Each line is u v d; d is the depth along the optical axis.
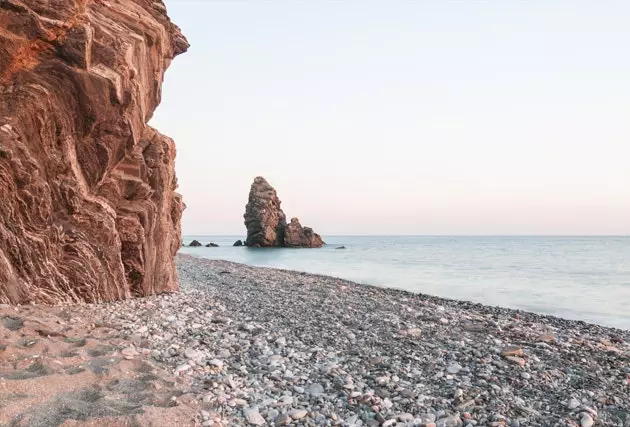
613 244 155.38
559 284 36.91
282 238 120.44
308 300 23.47
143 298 18.89
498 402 9.09
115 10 17.33
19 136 12.58
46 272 13.77
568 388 10.30
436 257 78.81
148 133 20.50
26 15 12.80
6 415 6.11
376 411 8.43
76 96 14.20
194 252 99.88
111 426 6.24
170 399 7.67
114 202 18.09
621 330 18.53
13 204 12.46
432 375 10.88
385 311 20.48
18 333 9.62
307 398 8.91
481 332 16.27
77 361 8.78
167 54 21.67
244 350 12.19
